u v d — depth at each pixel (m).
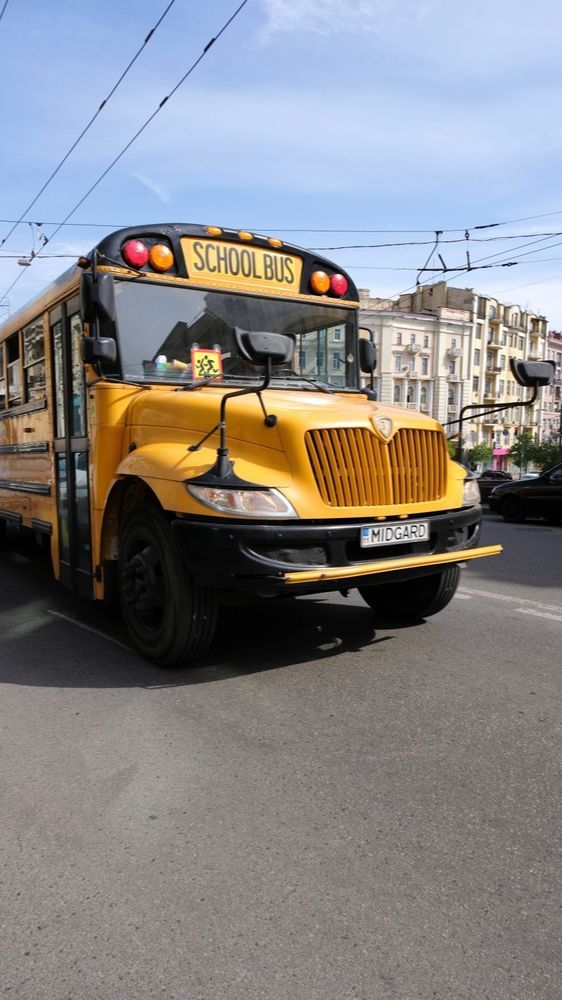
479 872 2.40
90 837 2.63
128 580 4.57
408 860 2.47
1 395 7.77
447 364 71.31
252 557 3.67
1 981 1.96
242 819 2.73
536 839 2.59
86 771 3.12
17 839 2.62
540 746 3.34
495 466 77.31
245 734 3.48
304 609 5.91
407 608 5.40
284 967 1.99
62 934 2.13
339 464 3.94
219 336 4.98
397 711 3.76
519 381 4.38
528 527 15.00
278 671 4.38
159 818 2.74
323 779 3.04
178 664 4.40
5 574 7.65
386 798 2.88
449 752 3.28
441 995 1.89
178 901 2.27
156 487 4.02
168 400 4.34
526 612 5.93
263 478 3.80
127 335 4.65
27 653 4.78
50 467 5.90
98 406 4.64
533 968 1.98
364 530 3.93
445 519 4.35
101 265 4.58
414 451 4.28
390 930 2.13
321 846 2.55
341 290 5.60
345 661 4.57
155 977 1.96
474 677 4.27
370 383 5.81
